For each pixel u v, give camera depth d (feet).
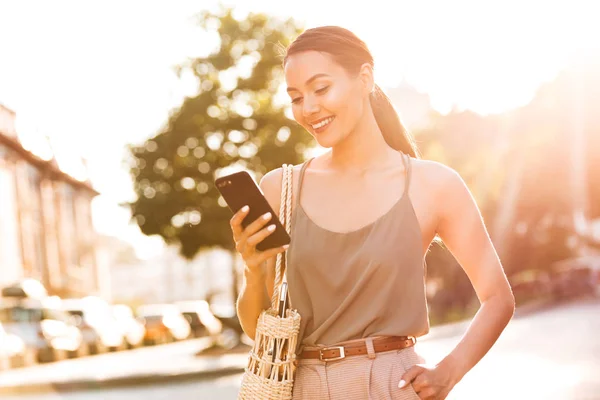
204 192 86.02
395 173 9.51
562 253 187.42
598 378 38.06
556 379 39.01
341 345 9.04
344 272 9.07
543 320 90.38
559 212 171.63
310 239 9.31
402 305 9.06
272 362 9.13
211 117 85.10
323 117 9.25
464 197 9.54
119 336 105.40
